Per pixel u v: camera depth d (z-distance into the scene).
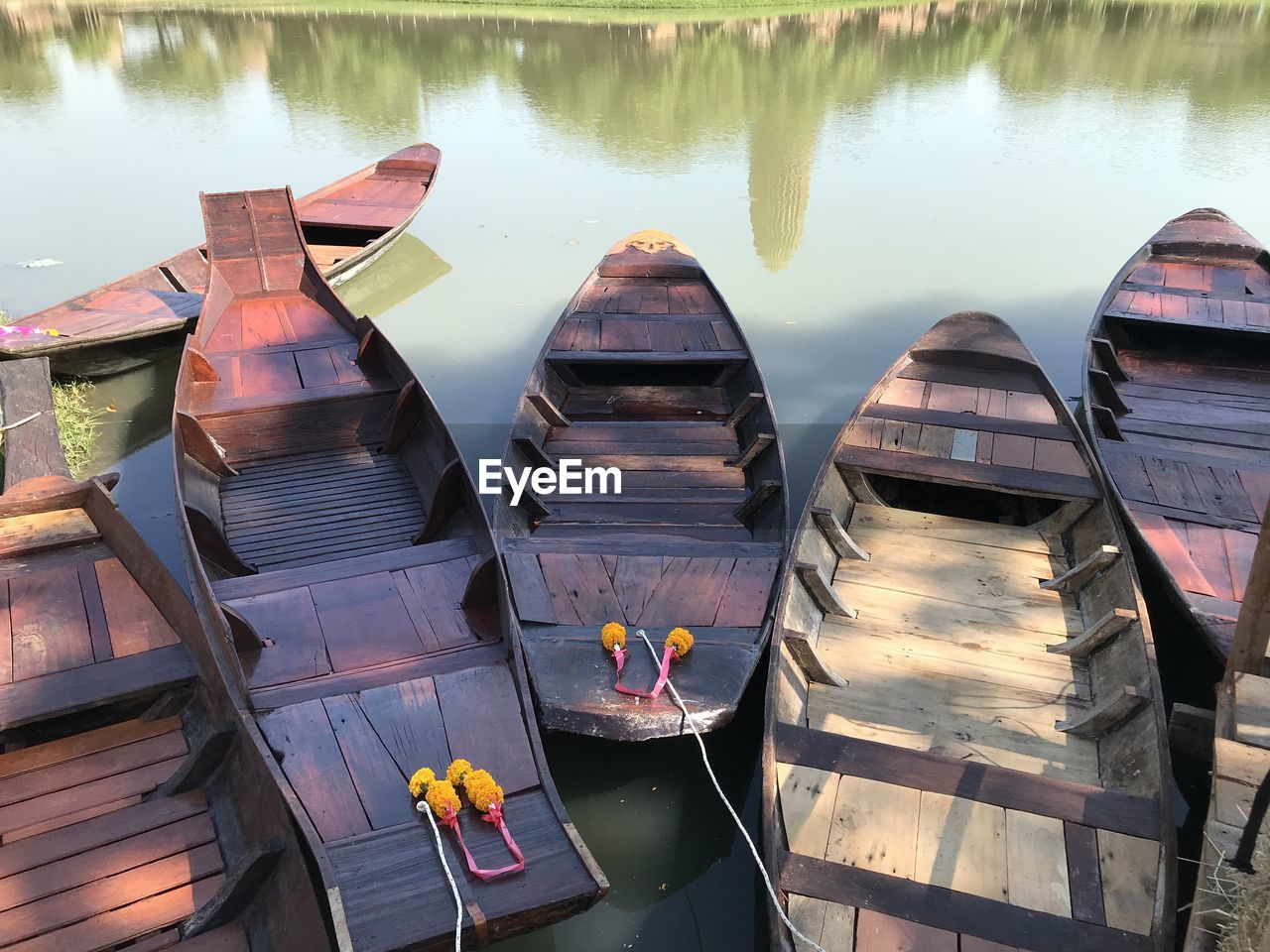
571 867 3.64
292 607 4.94
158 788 4.09
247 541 6.07
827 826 3.80
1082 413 8.04
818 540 5.49
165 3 34.22
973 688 4.65
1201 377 7.93
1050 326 10.05
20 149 16.66
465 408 8.54
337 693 4.36
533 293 11.07
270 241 9.37
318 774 3.96
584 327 8.40
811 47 26.41
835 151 16.80
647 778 4.95
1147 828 3.73
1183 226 9.97
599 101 20.42
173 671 4.43
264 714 4.22
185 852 3.83
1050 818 3.80
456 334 10.05
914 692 4.63
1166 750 3.88
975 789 3.92
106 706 4.59
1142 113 19.34
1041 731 4.41
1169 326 8.05
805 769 4.01
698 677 4.50
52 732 4.50
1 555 5.15
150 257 11.82
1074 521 5.79
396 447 7.11
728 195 14.41
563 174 15.52
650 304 8.94
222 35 28.23
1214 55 25.48
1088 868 3.62
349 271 10.77
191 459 6.41
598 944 4.18
